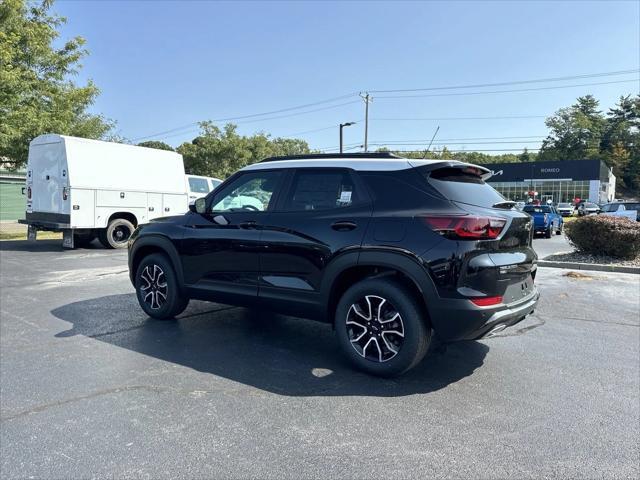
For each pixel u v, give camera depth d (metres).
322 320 4.35
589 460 2.78
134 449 2.88
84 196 12.30
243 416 3.31
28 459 2.77
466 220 3.65
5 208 25.55
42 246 13.86
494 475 2.63
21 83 15.32
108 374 4.07
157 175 14.10
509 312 3.84
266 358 4.48
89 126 18.75
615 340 5.14
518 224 4.08
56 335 5.17
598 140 108.06
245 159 40.25
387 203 4.00
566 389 3.82
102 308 6.39
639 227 10.71
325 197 4.37
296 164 4.66
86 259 11.16
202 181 15.99
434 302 3.66
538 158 112.31
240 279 4.78
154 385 3.84
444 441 2.99
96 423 3.20
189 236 5.21
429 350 4.77
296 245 4.34
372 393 3.72
